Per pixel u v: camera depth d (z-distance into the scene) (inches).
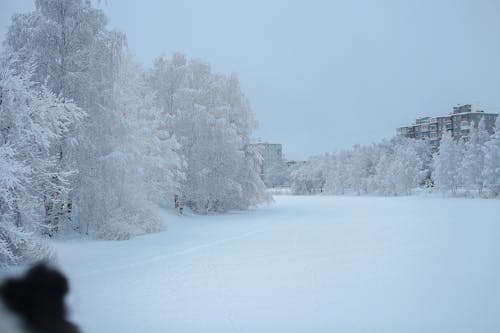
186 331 289.4
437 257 572.1
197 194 1421.0
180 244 729.6
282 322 306.7
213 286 423.2
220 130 1439.5
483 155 2886.3
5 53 540.4
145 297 381.7
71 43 794.2
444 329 286.8
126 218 875.4
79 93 785.6
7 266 480.7
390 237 789.9
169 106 1438.2
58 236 778.2
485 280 434.0
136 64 1013.2
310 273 481.4
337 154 4293.8
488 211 1465.3
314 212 1545.3
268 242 748.0
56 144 748.6
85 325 301.9
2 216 483.8
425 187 3329.2
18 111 498.9
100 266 528.4
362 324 299.7
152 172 1034.7
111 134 848.9
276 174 5083.7
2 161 454.9
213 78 1558.8
